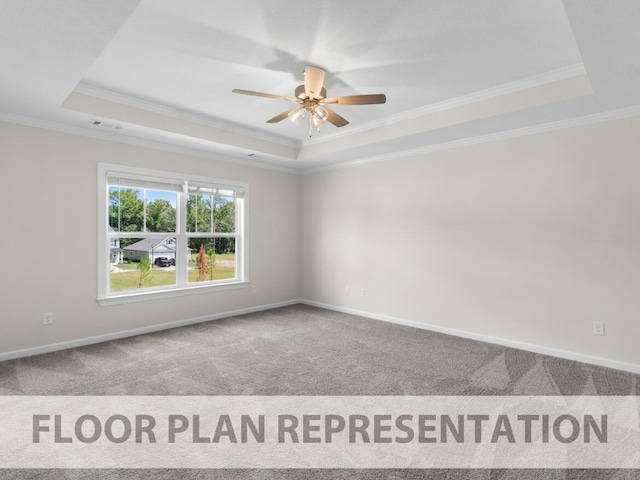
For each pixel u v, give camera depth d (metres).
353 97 2.76
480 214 3.97
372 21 2.20
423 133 3.81
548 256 3.51
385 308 4.86
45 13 1.79
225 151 4.68
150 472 1.77
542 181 3.53
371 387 2.74
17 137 3.32
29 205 3.40
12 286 3.32
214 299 4.89
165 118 3.77
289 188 5.84
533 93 3.01
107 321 3.92
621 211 3.12
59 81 2.59
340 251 5.39
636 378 2.91
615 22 1.82
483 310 3.95
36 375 2.93
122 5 1.74
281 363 3.23
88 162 3.75
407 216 4.61
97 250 3.83
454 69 2.82
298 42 2.45
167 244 4.52
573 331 3.36
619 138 3.11
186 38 2.40
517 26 2.23
